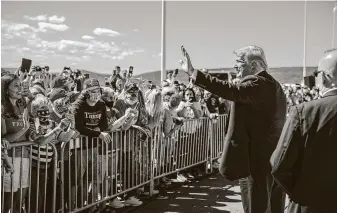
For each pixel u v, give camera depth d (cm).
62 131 411
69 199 432
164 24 1077
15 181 370
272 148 325
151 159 581
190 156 707
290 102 1491
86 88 460
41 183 410
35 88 516
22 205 389
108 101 539
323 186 205
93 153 472
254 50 335
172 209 514
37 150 402
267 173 325
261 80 319
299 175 214
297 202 214
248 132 325
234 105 329
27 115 386
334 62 213
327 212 205
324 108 207
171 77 1006
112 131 492
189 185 657
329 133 204
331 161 204
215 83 308
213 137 788
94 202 471
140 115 559
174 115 663
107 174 492
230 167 326
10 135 360
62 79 640
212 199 566
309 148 208
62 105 546
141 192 590
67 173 442
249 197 332
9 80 360
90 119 458
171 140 647
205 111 768
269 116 323
